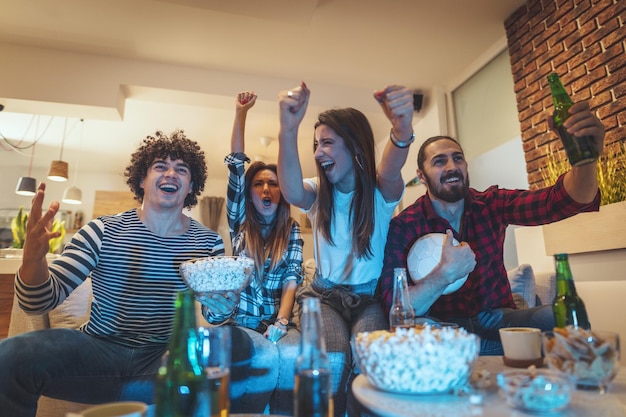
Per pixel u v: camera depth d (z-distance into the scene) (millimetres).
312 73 3711
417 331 723
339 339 1171
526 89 2846
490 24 3096
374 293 1362
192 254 1382
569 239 2162
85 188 6387
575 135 964
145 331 1286
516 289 1806
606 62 2270
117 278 1285
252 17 2922
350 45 3301
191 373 666
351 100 3951
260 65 3566
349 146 1321
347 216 1385
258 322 1545
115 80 3357
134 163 1545
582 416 559
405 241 1396
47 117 4457
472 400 604
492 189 1561
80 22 2953
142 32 3082
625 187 1923
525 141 2848
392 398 634
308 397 622
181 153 1465
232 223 1725
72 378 1100
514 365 816
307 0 2635
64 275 1178
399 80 3877
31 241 1025
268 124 4625
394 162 1249
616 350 669
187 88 3520
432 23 3055
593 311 1329
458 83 3836
